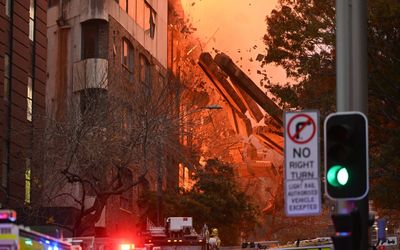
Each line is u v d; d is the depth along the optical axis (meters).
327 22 57.25
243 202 118.69
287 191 23.73
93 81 94.12
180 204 106.19
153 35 120.31
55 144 73.44
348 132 22.52
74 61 100.81
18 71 80.88
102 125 73.06
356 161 22.50
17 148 78.56
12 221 24.80
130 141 73.06
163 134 76.88
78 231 66.25
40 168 74.94
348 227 22.41
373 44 52.50
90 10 101.00
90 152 71.06
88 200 85.94
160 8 124.31
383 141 56.94
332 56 57.84
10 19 80.25
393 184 55.38
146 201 100.38
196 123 95.38
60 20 102.38
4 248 24.41
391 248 79.50
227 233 115.25
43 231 31.58
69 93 98.25
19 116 80.25
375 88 54.22
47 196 74.81
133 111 78.19
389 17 50.91
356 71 25.41
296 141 23.91
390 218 90.06
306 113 23.98
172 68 133.50
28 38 83.81
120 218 99.75
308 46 58.94
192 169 105.00
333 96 57.50
